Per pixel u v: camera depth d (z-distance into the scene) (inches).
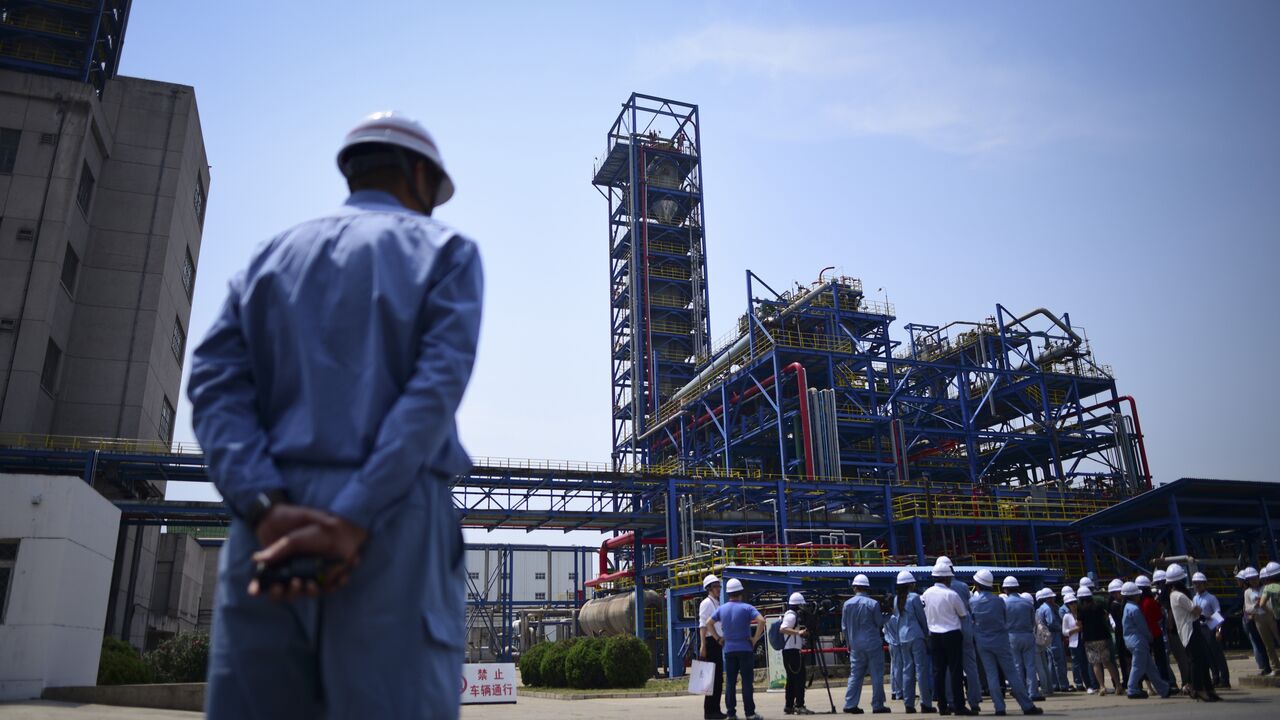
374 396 81.5
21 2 1899.6
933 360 2479.1
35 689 661.9
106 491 1585.9
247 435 80.5
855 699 638.5
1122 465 2222.0
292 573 70.6
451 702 80.9
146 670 860.6
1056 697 749.9
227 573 77.9
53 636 679.1
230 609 76.6
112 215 1823.3
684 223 2992.1
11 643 667.4
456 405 82.7
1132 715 490.6
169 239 1863.9
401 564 78.1
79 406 1673.2
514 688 836.0
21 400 1503.4
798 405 2226.9
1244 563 1660.9
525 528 1806.1
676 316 2893.7
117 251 1800.0
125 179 1859.0
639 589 1779.0
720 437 2481.5
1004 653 561.6
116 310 1759.4
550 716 653.3
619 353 2942.9
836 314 2300.7
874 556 1782.7
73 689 661.9
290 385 83.3
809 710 674.2
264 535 74.7
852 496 2001.7
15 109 1684.3
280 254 89.5
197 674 871.1
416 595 78.7
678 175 3058.6
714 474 2058.3
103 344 1728.6
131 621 1619.1
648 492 1839.3
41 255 1599.4
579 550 2829.7
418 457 77.5
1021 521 1955.0
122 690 654.5
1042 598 800.9
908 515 1962.4
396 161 101.4
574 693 995.3
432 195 107.4
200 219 2192.4
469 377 85.0
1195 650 584.4
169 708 650.8
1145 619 689.6
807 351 2167.8
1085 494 2171.5
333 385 82.0
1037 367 2352.4
